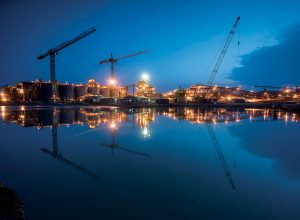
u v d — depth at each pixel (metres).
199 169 10.90
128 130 24.80
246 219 6.28
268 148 16.02
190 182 9.14
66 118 37.38
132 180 9.32
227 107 92.12
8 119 35.12
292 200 7.57
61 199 7.43
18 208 6.68
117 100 101.31
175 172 10.41
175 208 6.85
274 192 8.23
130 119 37.03
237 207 6.98
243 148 15.91
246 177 9.80
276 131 24.53
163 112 57.25
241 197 7.75
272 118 40.69
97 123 31.06
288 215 6.59
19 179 9.37
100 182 9.04
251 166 11.54
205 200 7.49
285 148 16.06
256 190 8.40
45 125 28.72
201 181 9.24
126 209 6.75
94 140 18.80
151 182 9.06
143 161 12.32
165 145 16.80
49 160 12.47
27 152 14.52
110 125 29.12
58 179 9.40
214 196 7.80
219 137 20.64
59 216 6.28
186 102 118.50
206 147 16.14
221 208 6.93
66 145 16.77
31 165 11.51
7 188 8.05
